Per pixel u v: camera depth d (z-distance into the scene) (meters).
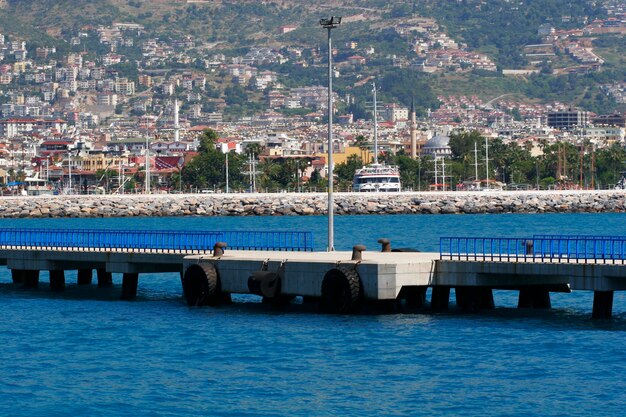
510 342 151.25
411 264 165.25
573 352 145.00
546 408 121.38
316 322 166.62
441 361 141.88
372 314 171.75
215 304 182.75
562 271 157.62
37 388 133.50
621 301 191.88
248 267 176.88
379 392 128.50
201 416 120.50
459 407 122.31
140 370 141.38
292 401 125.50
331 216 197.62
